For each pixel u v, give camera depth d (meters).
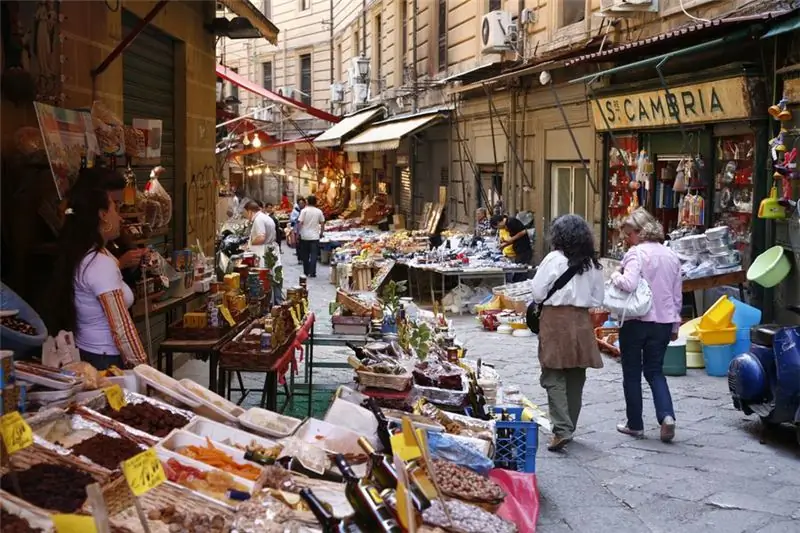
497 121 18.45
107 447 3.99
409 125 21.44
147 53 8.99
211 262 9.79
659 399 7.46
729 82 10.16
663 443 7.39
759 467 6.79
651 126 12.17
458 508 4.00
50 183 6.12
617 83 13.52
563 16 15.42
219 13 17.59
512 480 5.23
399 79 26.50
